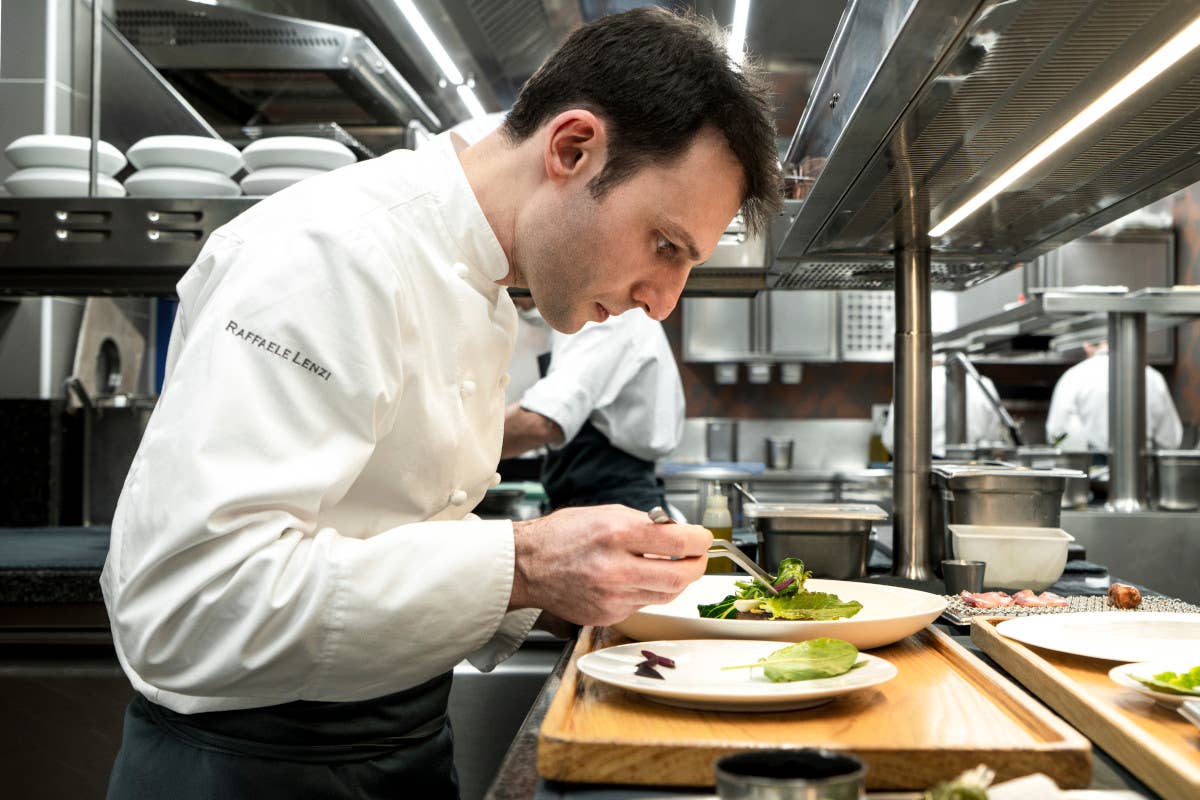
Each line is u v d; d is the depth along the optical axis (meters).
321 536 0.95
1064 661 1.16
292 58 3.51
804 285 2.78
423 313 1.11
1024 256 2.30
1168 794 0.74
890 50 1.09
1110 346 3.65
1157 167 1.56
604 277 1.08
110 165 2.55
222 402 0.93
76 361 3.71
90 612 2.13
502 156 1.15
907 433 2.15
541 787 0.79
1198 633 1.23
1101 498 4.41
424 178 1.15
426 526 0.99
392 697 1.20
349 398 0.98
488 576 0.96
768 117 1.06
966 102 1.26
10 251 2.37
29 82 3.28
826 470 6.95
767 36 2.86
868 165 1.55
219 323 0.97
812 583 1.52
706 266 2.55
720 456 7.07
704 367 7.37
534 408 2.51
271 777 1.11
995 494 2.02
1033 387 7.29
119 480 3.20
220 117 3.96
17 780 2.11
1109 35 1.04
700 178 1.02
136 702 1.23
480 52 3.55
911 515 2.15
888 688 1.00
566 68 1.09
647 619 1.18
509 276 1.19
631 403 2.64
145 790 1.14
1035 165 1.55
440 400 1.13
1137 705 0.96
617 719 0.88
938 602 1.29
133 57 3.19
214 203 2.34
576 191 1.05
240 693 0.96
